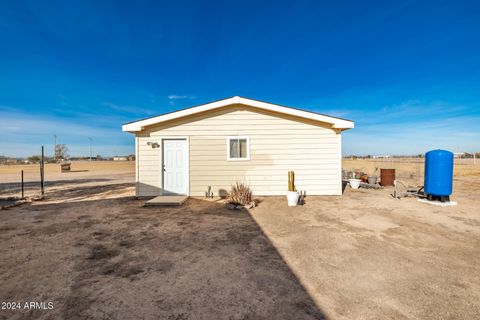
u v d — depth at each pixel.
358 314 2.36
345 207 7.06
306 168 9.10
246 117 9.07
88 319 2.29
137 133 8.86
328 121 8.82
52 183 14.12
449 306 2.48
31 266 3.37
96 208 7.14
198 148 9.02
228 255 3.74
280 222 5.57
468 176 15.01
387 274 3.13
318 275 3.11
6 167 34.94
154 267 3.34
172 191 8.99
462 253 3.78
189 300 2.58
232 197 7.60
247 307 2.46
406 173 18.06
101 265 3.40
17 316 2.33
